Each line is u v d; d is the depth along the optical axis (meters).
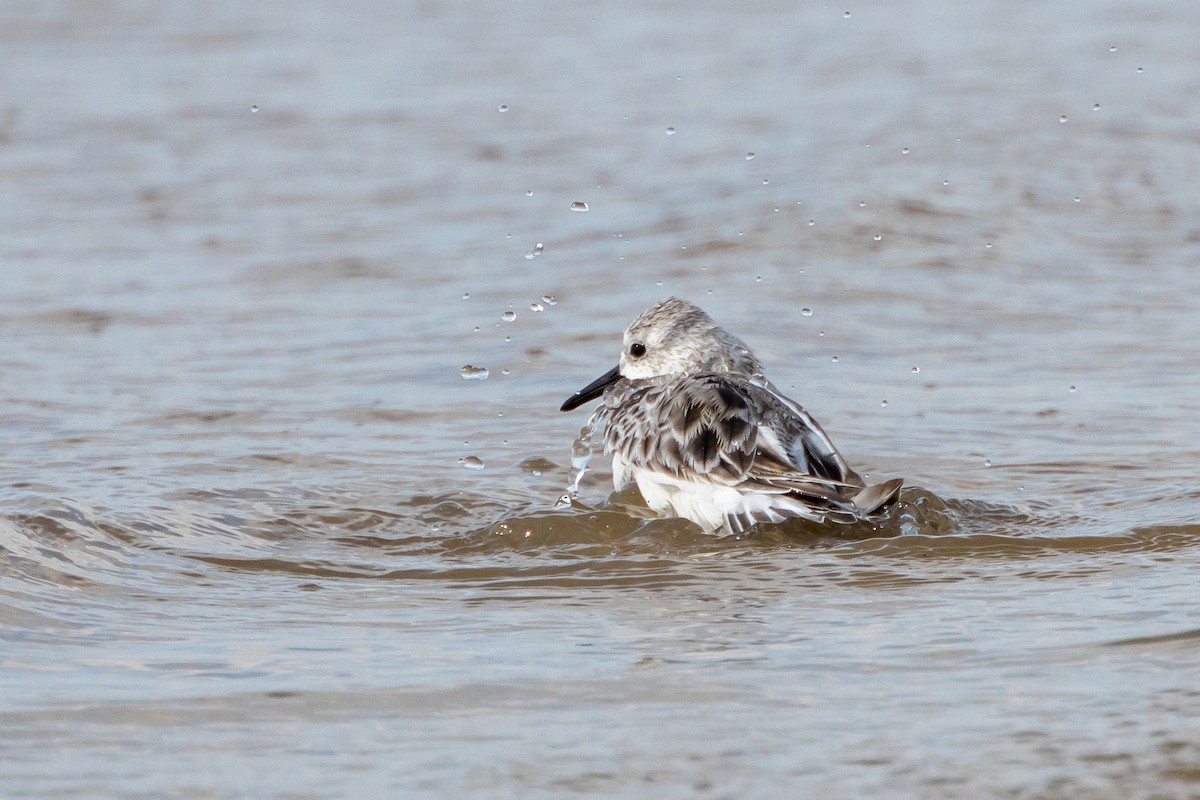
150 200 21.64
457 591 8.63
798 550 9.32
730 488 9.82
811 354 14.69
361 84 29.27
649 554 9.37
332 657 7.32
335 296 17.09
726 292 16.78
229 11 36.59
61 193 22.06
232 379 13.93
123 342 15.23
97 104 27.62
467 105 27.41
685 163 22.66
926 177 20.73
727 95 27.41
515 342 15.23
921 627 7.64
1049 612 7.80
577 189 21.66
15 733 6.28
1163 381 13.48
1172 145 22.16
